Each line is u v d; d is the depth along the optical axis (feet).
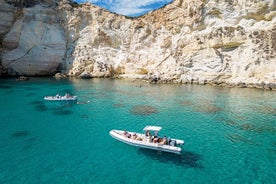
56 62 249.34
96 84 201.77
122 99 149.69
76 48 253.24
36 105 132.87
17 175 64.85
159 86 193.26
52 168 68.69
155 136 82.48
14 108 126.41
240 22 194.18
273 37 177.78
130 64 244.83
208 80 197.57
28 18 237.66
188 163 72.69
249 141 88.69
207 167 70.38
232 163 72.84
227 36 194.70
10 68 231.71
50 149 80.43
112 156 76.28
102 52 255.29
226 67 194.70
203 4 207.92
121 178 64.49
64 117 114.11
